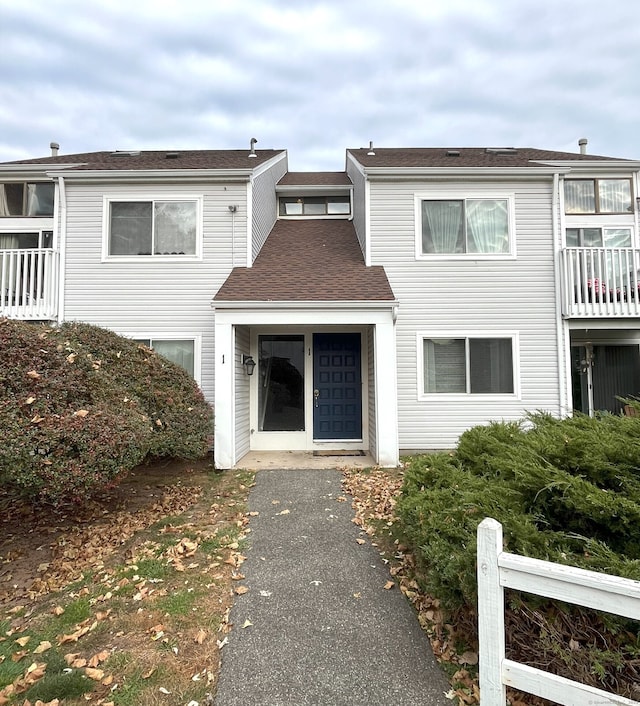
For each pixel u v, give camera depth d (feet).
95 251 30.76
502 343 30.25
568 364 29.91
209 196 31.09
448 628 9.93
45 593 12.24
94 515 18.24
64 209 30.78
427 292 30.35
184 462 26.73
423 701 8.13
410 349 30.01
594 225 39.70
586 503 8.77
